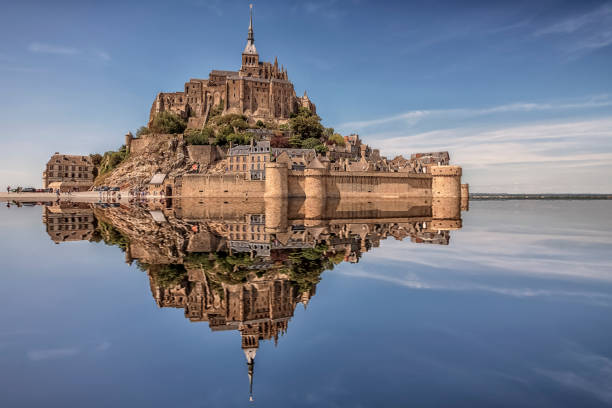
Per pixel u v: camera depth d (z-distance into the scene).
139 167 148.75
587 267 28.02
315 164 120.44
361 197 122.94
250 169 125.50
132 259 31.30
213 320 18.98
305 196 115.25
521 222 60.41
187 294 22.67
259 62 199.75
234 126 162.25
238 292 23.14
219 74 196.50
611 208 101.81
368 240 42.12
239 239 42.75
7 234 44.12
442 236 44.69
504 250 35.09
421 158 168.88
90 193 158.38
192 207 96.00
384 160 171.50
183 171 143.88
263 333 17.59
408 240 41.97
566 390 12.66
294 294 22.70
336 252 35.00
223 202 112.94
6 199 135.62
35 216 67.69
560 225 55.22
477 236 44.19
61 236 43.00
